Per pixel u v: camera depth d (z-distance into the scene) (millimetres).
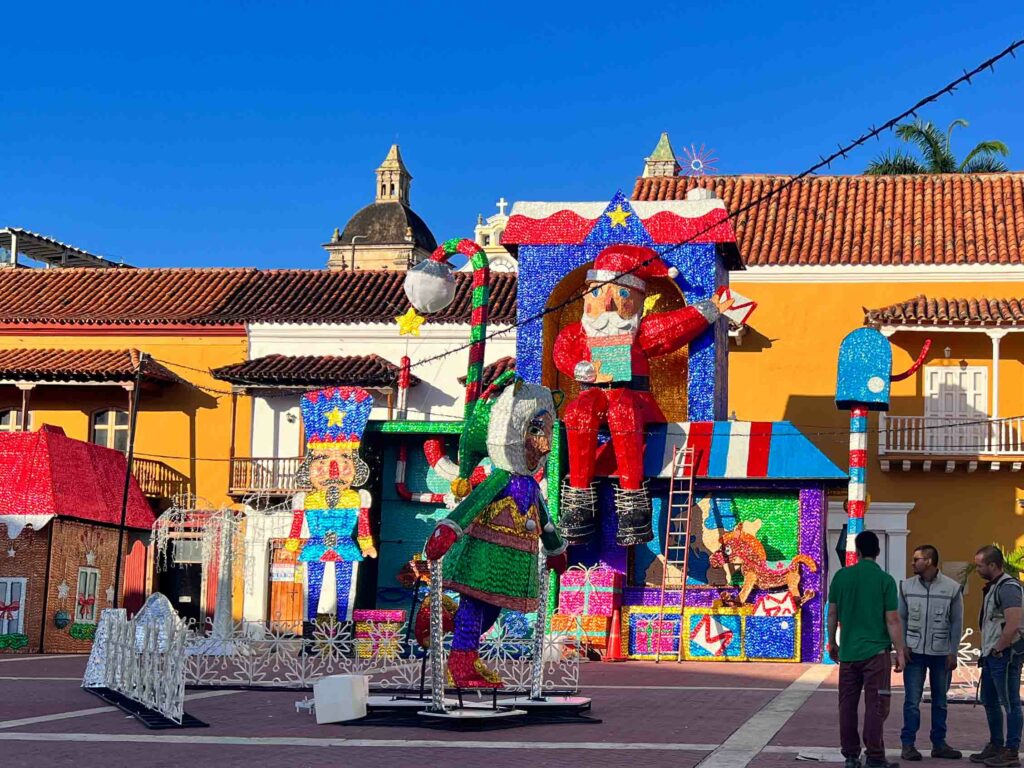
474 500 15492
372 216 98812
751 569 26625
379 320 39188
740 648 26406
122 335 40656
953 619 12617
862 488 26359
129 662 17844
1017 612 12094
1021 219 37375
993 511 35125
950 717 16016
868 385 26219
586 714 15930
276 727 14945
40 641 32812
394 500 29844
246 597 37375
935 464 35031
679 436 27312
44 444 34469
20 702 18109
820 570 26562
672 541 27281
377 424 29516
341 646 26266
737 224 38312
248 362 38844
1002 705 12492
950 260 35906
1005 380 35375
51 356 40219
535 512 16047
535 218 28938
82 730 14727
